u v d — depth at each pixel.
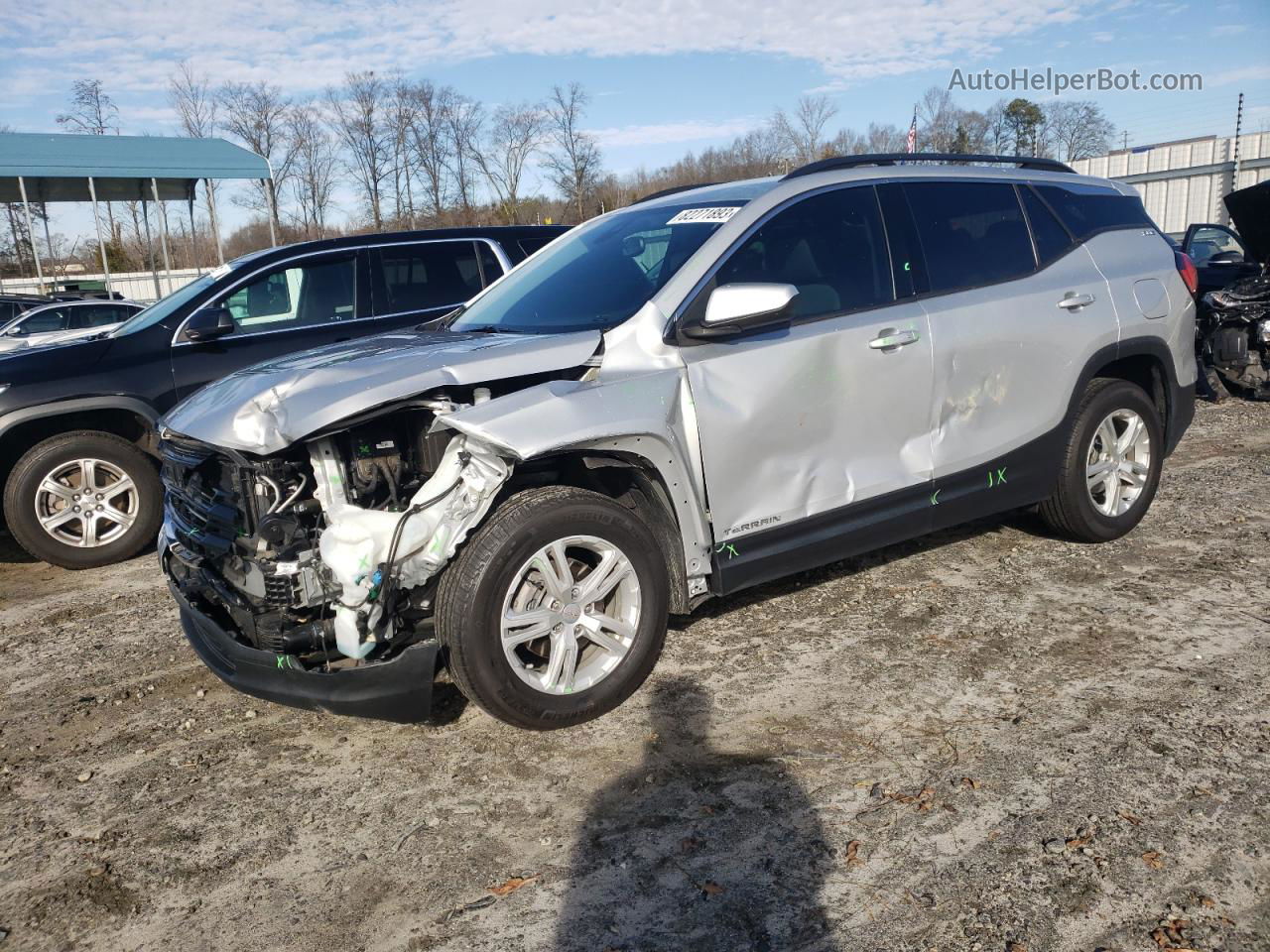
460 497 3.14
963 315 4.29
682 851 2.75
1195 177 25.44
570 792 3.08
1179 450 7.37
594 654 3.52
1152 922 2.36
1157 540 5.16
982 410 4.40
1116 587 4.54
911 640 4.09
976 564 4.95
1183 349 5.18
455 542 3.12
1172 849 2.62
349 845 2.89
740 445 3.69
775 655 4.00
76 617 5.11
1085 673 3.69
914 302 4.21
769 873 2.63
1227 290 9.22
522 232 7.50
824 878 2.59
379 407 3.24
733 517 3.71
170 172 28.39
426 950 2.42
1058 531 5.06
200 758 3.48
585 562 3.56
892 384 4.07
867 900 2.50
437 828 2.94
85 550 5.94
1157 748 3.13
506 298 4.53
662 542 3.66
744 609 4.52
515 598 3.28
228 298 6.38
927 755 3.17
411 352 3.64
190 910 2.63
